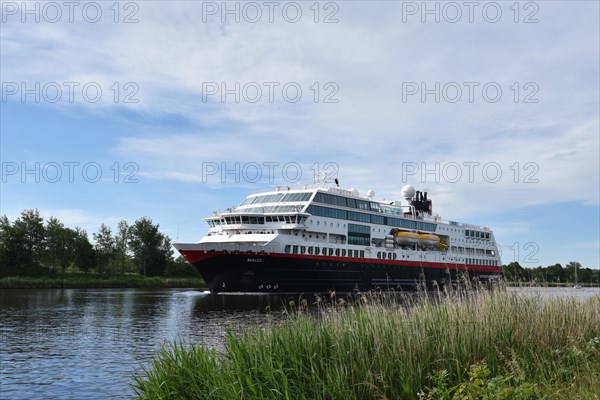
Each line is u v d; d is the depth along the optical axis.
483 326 13.83
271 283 60.47
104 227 117.88
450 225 84.94
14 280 90.25
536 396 9.68
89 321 36.62
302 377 11.74
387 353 12.27
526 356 13.17
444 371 10.95
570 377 11.66
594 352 13.12
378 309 14.51
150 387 12.36
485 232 91.81
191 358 12.80
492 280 18.06
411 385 11.43
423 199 89.25
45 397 17.09
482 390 9.74
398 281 73.50
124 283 103.50
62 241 108.38
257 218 64.25
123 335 29.59
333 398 10.88
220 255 59.25
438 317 14.04
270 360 11.59
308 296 59.47
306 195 65.62
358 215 70.19
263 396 11.08
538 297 16.95
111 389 17.91
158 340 27.67
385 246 73.25
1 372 20.45
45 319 38.12
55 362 22.30
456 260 83.81
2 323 35.62
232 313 41.47
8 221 105.00
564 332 14.97
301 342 12.62
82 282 97.38
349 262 67.00
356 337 12.62
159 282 107.38
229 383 11.23
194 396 11.77
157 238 125.25
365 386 11.42
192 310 44.28
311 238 64.81
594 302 17.92
